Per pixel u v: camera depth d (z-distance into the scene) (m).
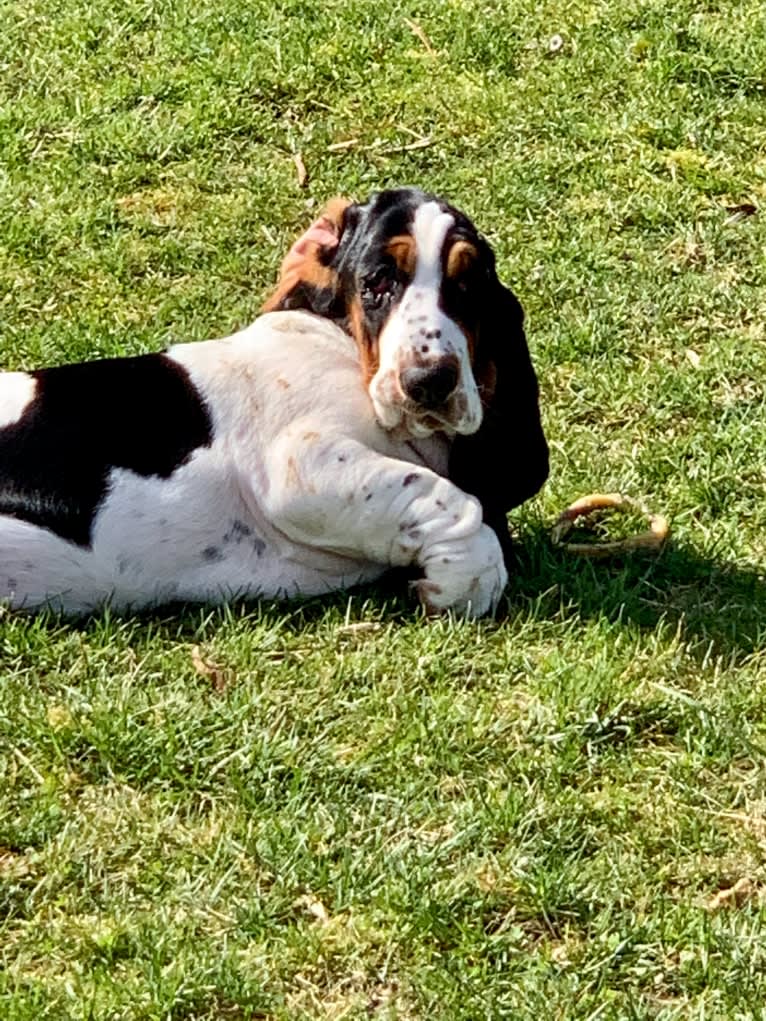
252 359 1.57
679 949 1.23
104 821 1.32
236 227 2.27
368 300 1.54
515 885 1.27
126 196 2.33
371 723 1.42
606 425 1.91
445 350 1.49
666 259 2.24
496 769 1.38
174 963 1.18
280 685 1.46
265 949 1.21
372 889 1.26
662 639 1.54
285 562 1.57
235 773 1.36
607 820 1.34
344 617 1.54
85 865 1.27
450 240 1.52
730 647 1.54
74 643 1.49
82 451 1.53
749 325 2.12
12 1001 1.15
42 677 1.46
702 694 1.48
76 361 1.97
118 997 1.16
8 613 1.52
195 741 1.39
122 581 1.53
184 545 1.54
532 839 1.31
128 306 2.11
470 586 1.53
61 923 1.23
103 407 1.54
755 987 1.19
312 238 1.60
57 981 1.18
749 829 1.34
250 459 1.55
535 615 1.55
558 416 1.91
